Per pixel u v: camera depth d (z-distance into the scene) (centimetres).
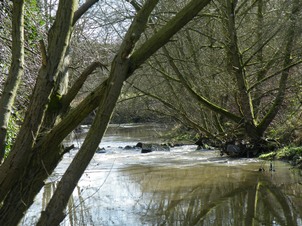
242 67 1459
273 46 1645
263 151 1515
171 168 1319
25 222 727
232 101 1798
